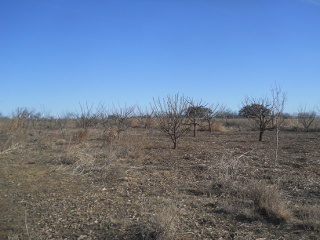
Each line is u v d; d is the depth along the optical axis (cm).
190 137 1945
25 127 2012
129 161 1055
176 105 1398
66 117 2744
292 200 613
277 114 1012
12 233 467
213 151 1255
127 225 486
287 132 2312
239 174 823
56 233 467
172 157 1131
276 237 440
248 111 1703
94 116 2127
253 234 452
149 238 433
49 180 802
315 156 1098
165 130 1415
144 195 663
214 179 758
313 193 658
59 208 581
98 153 1178
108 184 762
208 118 2350
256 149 1317
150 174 865
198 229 471
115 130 1641
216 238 441
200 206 578
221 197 638
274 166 920
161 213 466
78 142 1575
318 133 2170
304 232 453
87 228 484
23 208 582
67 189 718
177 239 436
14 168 946
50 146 1377
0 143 1396
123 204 600
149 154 1209
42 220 520
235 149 1323
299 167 912
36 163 1023
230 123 3259
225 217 521
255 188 588
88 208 579
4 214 548
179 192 684
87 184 766
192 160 1064
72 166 959
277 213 505
